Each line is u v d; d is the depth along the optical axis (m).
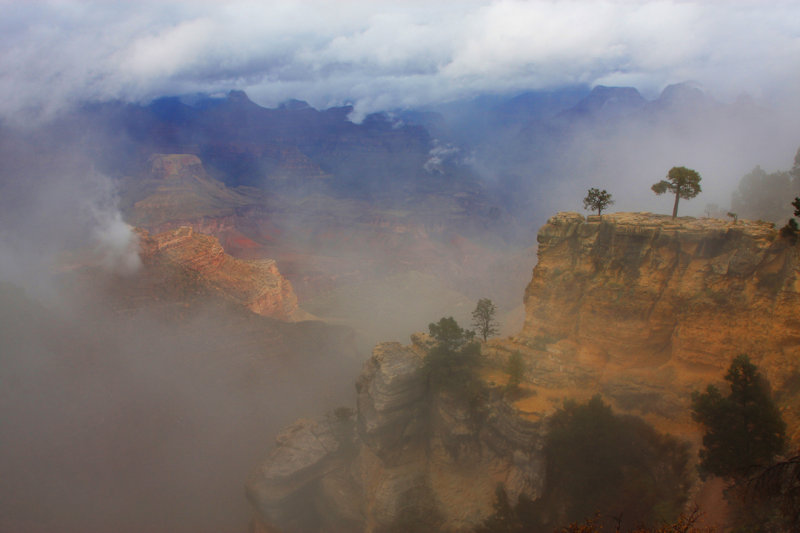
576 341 55.31
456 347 59.28
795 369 39.81
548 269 57.47
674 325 48.53
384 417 57.81
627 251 51.12
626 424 46.91
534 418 49.22
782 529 30.83
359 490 62.34
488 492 52.91
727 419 38.25
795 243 41.44
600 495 44.53
